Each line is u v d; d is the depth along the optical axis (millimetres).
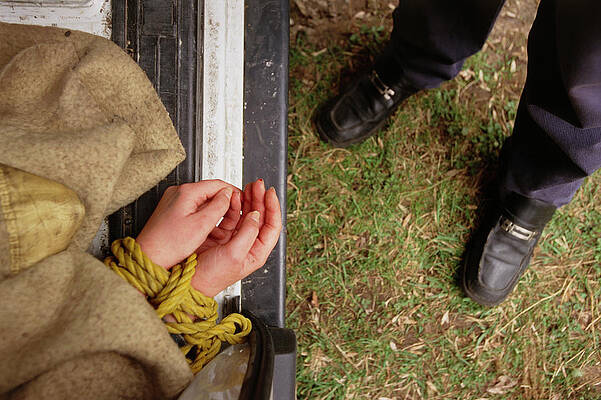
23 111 829
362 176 1938
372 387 1865
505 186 1596
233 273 913
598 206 1945
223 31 1331
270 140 1406
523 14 2002
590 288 1930
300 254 1896
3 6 1203
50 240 674
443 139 1958
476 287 1828
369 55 1977
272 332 1235
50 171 748
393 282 1909
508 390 1891
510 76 1991
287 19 1432
